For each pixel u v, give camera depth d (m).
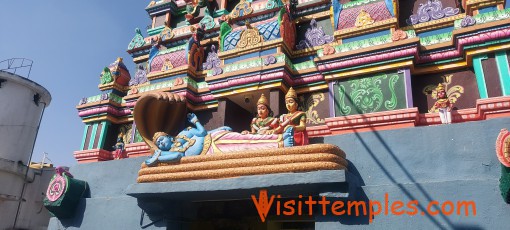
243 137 5.47
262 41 6.93
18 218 17.12
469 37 5.65
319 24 7.50
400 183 4.71
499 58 5.50
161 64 8.27
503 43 5.46
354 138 5.20
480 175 4.41
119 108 9.04
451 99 5.91
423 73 6.16
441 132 4.76
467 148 4.57
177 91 7.65
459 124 4.70
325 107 6.55
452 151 4.63
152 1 10.11
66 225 6.89
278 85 6.49
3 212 16.70
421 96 6.10
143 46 9.44
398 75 5.82
